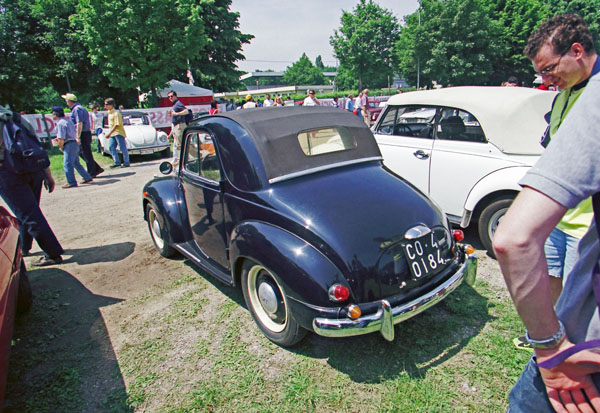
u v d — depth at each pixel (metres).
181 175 3.82
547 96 3.91
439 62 35.19
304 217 2.50
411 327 2.92
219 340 2.97
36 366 2.80
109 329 3.20
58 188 8.52
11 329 2.30
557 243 2.19
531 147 3.68
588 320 1.03
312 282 2.32
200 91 22.02
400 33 47.41
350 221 2.48
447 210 4.26
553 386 1.07
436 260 2.62
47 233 4.34
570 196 0.87
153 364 2.76
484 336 2.78
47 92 43.44
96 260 4.61
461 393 2.30
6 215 3.15
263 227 2.65
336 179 2.90
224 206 3.08
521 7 35.53
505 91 4.04
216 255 3.40
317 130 3.15
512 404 1.33
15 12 28.62
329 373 2.54
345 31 47.56
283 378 2.53
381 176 3.07
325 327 2.27
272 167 2.80
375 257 2.38
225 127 3.11
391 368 2.53
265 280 2.77
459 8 33.31
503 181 3.65
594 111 0.87
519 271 0.92
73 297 3.76
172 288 3.82
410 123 4.61
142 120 13.11
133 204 7.02
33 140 4.11
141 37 18.48
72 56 27.58
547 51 1.88
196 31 20.06
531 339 1.02
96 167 9.49
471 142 3.99
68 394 2.52
